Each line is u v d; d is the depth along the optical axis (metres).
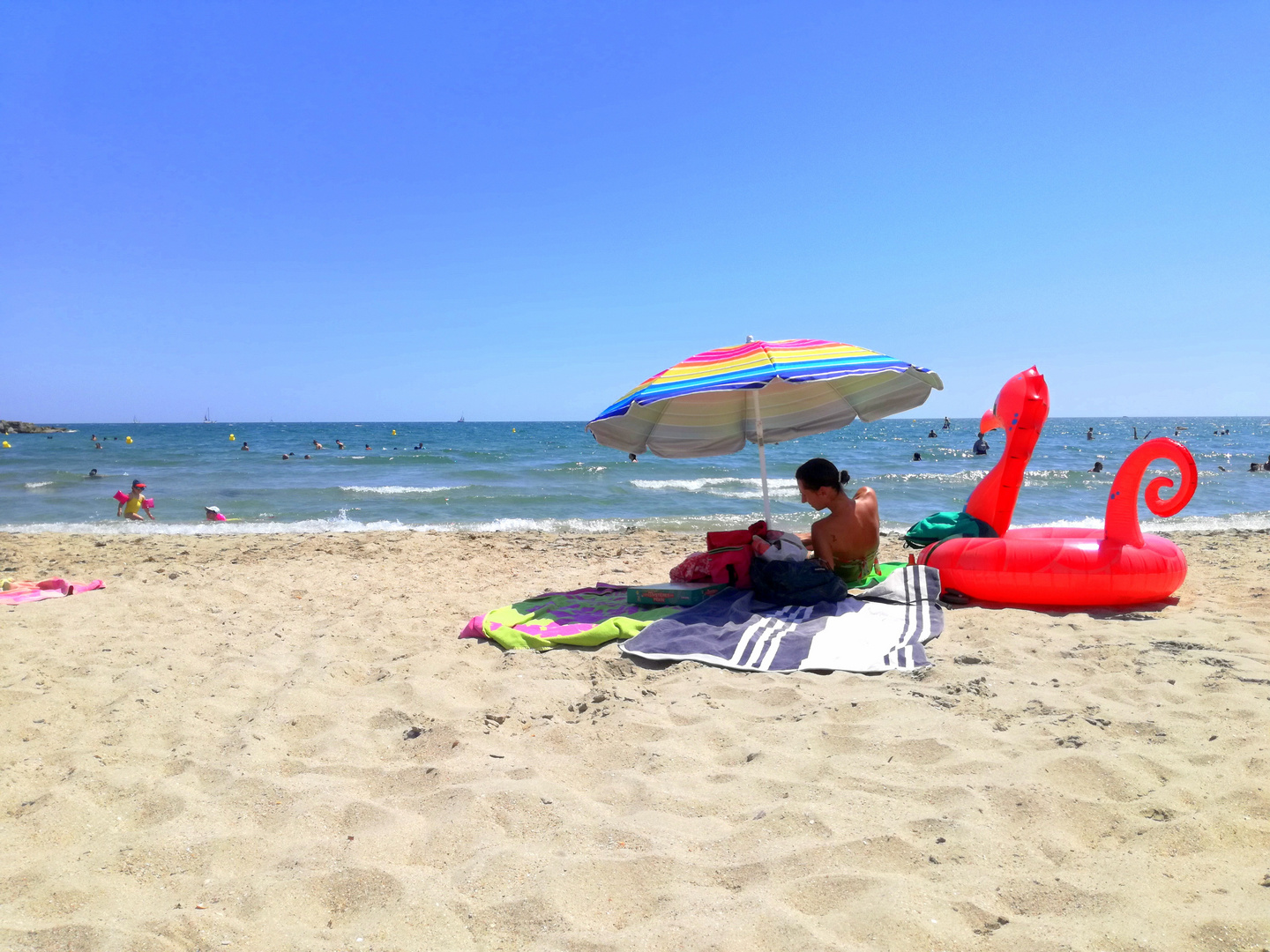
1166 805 2.56
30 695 4.00
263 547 9.84
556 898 2.19
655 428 6.30
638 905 2.19
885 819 2.55
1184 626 4.92
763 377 4.89
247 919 2.16
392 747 3.46
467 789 2.86
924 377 5.37
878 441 55.75
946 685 3.83
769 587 5.30
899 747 3.12
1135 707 3.51
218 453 36.88
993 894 2.12
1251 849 2.29
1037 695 3.68
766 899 2.13
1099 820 2.52
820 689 3.90
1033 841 2.40
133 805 2.91
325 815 2.77
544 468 26.88
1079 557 5.38
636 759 3.17
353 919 2.17
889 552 9.01
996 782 2.74
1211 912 1.96
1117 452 41.56
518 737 3.47
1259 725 3.22
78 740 3.50
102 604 6.23
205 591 6.79
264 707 3.88
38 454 35.34
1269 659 4.19
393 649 5.00
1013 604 5.58
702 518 14.26
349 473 24.50
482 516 14.80
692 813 2.71
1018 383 5.92
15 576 7.83
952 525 6.15
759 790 2.84
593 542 10.30
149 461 29.92
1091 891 2.09
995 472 6.04
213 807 2.85
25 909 2.22
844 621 4.89
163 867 2.45
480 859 2.40
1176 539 9.59
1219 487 19.03
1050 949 1.86
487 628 5.20
